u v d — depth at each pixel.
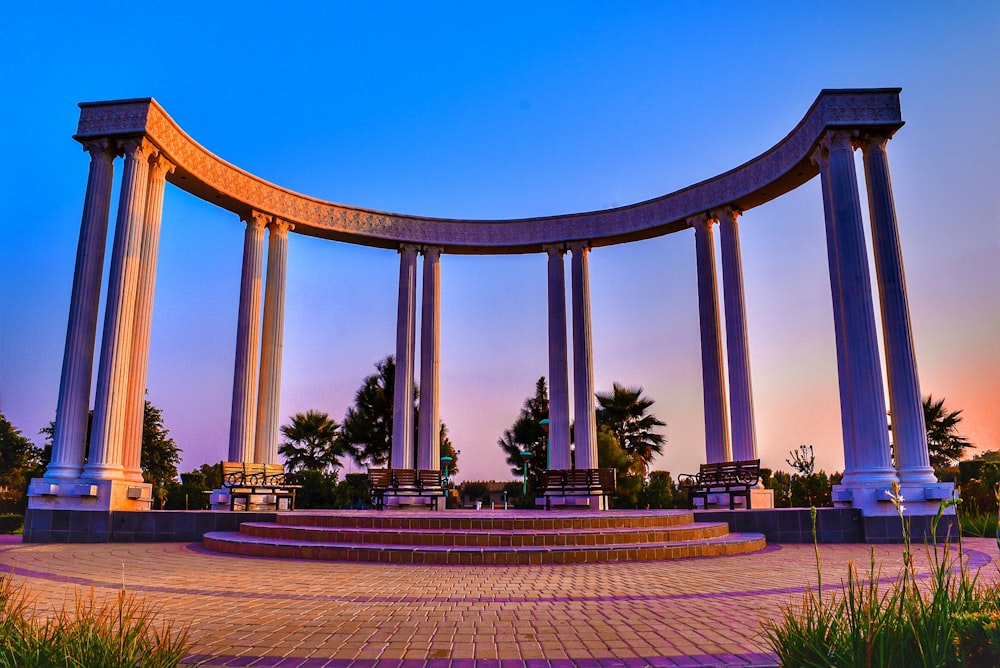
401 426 19.97
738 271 18.70
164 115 15.70
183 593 6.96
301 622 5.55
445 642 4.90
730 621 5.62
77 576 8.19
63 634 3.76
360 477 28.11
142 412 15.09
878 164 15.26
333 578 8.15
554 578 8.22
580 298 20.97
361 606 6.27
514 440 30.67
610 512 14.75
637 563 9.83
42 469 30.38
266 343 18.67
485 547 10.22
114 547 12.16
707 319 19.22
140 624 4.00
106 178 15.15
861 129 15.28
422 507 18.62
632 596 6.84
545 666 4.29
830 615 3.69
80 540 13.27
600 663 4.36
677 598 6.71
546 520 11.40
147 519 13.50
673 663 4.36
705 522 13.27
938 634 3.26
